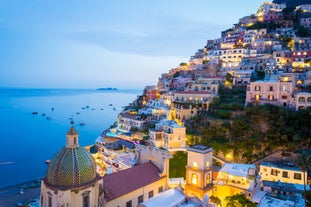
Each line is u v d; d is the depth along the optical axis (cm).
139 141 10338
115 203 3778
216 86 11969
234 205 4456
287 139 7694
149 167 4794
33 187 9119
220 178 5753
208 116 10125
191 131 9712
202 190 5059
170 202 3766
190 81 13888
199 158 5294
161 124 9962
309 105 8712
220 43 17612
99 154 10238
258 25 17075
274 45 14288
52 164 3394
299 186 5925
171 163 8200
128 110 15538
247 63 13125
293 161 7175
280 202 4659
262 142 7975
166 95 13500
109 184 3956
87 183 3344
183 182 5778
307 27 15812
